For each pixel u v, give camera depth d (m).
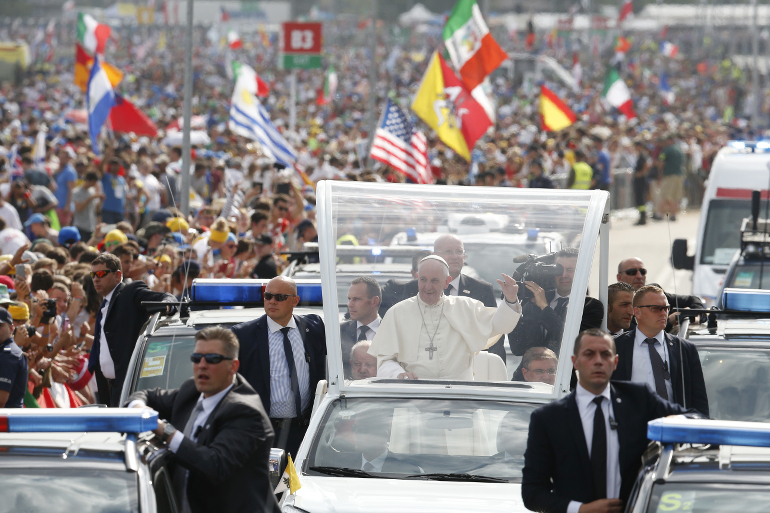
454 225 27.14
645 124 177.00
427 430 24.64
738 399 28.17
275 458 20.64
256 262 45.22
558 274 26.06
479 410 25.02
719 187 54.66
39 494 16.12
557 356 25.53
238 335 28.16
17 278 36.25
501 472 23.83
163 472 17.44
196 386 19.39
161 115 176.38
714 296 51.38
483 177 78.88
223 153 102.94
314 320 29.08
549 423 19.12
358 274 26.28
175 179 74.94
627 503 17.75
